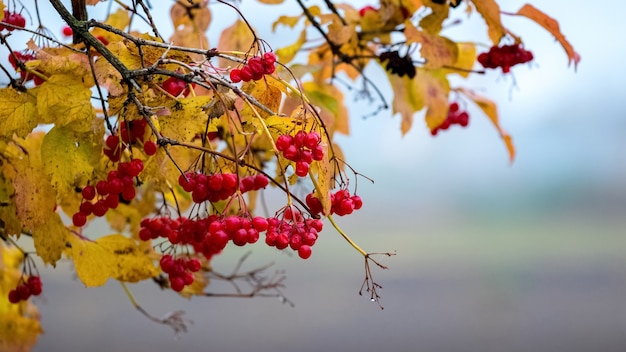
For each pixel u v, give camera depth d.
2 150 1.23
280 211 1.15
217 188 1.14
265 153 1.38
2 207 1.24
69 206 1.29
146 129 1.20
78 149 1.18
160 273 1.32
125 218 1.37
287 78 1.38
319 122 1.16
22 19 1.28
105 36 1.34
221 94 1.13
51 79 1.17
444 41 1.41
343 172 1.23
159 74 1.14
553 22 1.39
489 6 1.38
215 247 1.13
